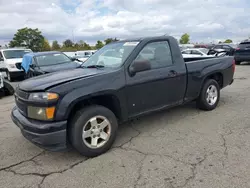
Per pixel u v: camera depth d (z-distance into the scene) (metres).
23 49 13.12
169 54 3.99
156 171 2.67
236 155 2.93
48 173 2.75
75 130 2.90
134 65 3.32
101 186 2.45
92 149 3.04
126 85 3.31
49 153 3.27
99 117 3.09
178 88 4.07
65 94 2.77
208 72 4.58
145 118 4.55
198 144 3.31
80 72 3.44
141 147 3.30
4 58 11.90
